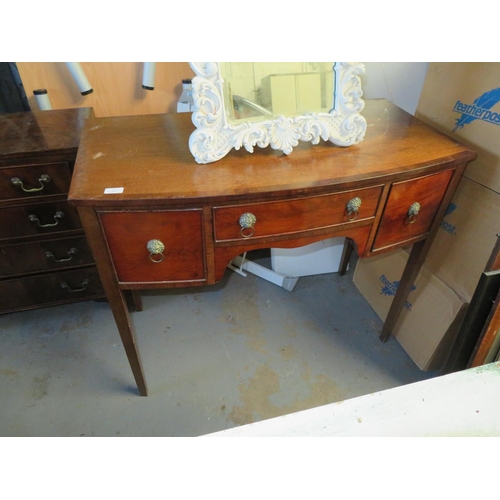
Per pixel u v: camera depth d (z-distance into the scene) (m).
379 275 1.48
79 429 1.13
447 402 0.62
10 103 1.38
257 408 1.18
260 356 1.34
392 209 0.93
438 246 1.22
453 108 1.11
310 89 0.87
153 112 1.44
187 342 1.39
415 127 1.07
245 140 0.85
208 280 0.91
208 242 0.83
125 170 0.82
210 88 0.77
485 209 1.04
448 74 1.10
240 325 1.46
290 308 1.54
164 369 1.30
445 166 0.90
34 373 1.28
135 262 0.84
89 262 1.28
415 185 0.91
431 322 1.23
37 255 1.22
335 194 0.84
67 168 1.07
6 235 1.14
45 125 1.15
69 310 1.51
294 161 0.88
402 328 1.37
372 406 0.62
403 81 1.44
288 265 1.67
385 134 1.02
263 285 1.65
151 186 0.76
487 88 0.99
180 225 0.79
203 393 1.22
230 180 0.79
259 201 0.79
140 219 0.77
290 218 0.84
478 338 0.90
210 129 0.81
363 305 1.57
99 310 1.52
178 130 1.02
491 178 1.02
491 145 1.00
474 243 1.09
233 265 1.73
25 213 1.12
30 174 1.05
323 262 1.70
